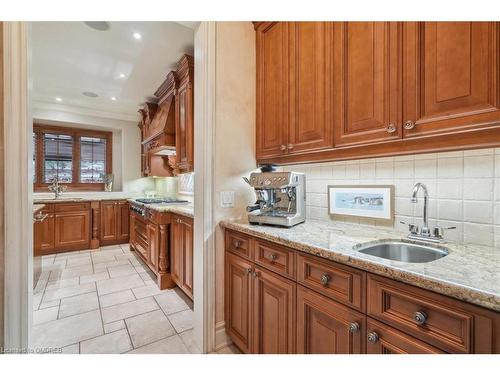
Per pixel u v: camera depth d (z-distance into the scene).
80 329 1.89
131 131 4.89
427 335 0.71
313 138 1.45
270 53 1.77
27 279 1.09
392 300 0.80
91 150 4.81
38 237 2.86
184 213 2.28
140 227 3.54
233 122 1.79
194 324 1.75
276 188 1.61
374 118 1.16
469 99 0.88
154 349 1.67
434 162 1.23
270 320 1.30
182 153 2.85
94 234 4.20
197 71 1.72
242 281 1.53
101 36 2.39
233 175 1.79
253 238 1.44
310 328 1.08
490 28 0.84
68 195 4.37
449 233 1.17
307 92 1.49
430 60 0.98
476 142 0.91
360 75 1.22
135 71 3.10
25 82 1.08
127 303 2.31
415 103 1.02
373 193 1.47
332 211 1.69
